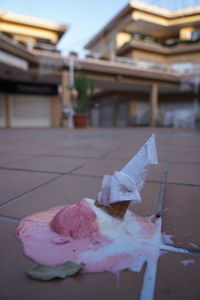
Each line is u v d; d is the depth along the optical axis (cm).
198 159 304
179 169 242
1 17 1650
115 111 2323
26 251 87
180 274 74
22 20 1708
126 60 1759
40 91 1688
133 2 1838
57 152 368
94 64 1469
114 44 2153
